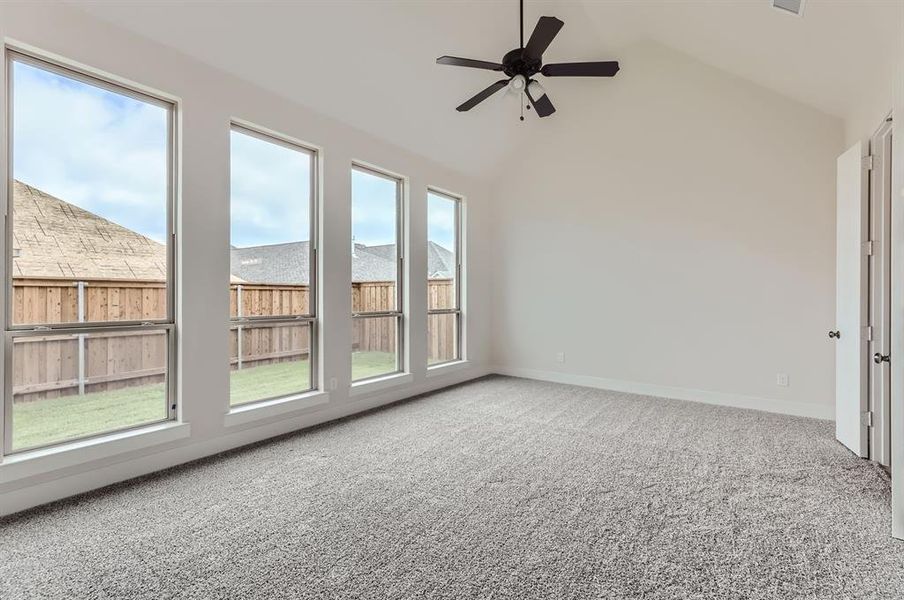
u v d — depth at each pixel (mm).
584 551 1893
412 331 4785
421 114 4367
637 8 4059
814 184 3990
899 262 1994
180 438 2850
